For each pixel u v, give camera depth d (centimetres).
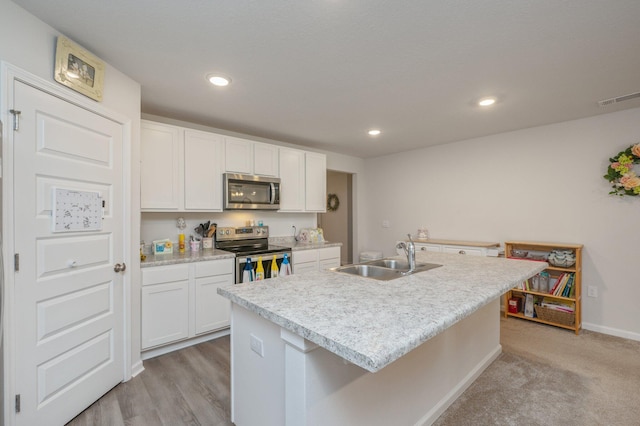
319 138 406
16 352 146
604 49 189
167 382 218
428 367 175
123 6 150
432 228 452
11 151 144
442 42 182
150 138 277
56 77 166
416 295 144
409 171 482
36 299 156
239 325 167
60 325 169
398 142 429
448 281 172
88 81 186
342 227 616
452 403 195
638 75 224
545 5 149
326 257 403
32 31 155
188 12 155
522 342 288
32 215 154
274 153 379
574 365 244
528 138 359
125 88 222
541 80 233
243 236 377
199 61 204
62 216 169
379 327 103
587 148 319
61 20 160
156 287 253
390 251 507
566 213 333
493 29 169
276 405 138
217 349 274
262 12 155
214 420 177
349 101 276
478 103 279
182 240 319
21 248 149
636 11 153
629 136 294
